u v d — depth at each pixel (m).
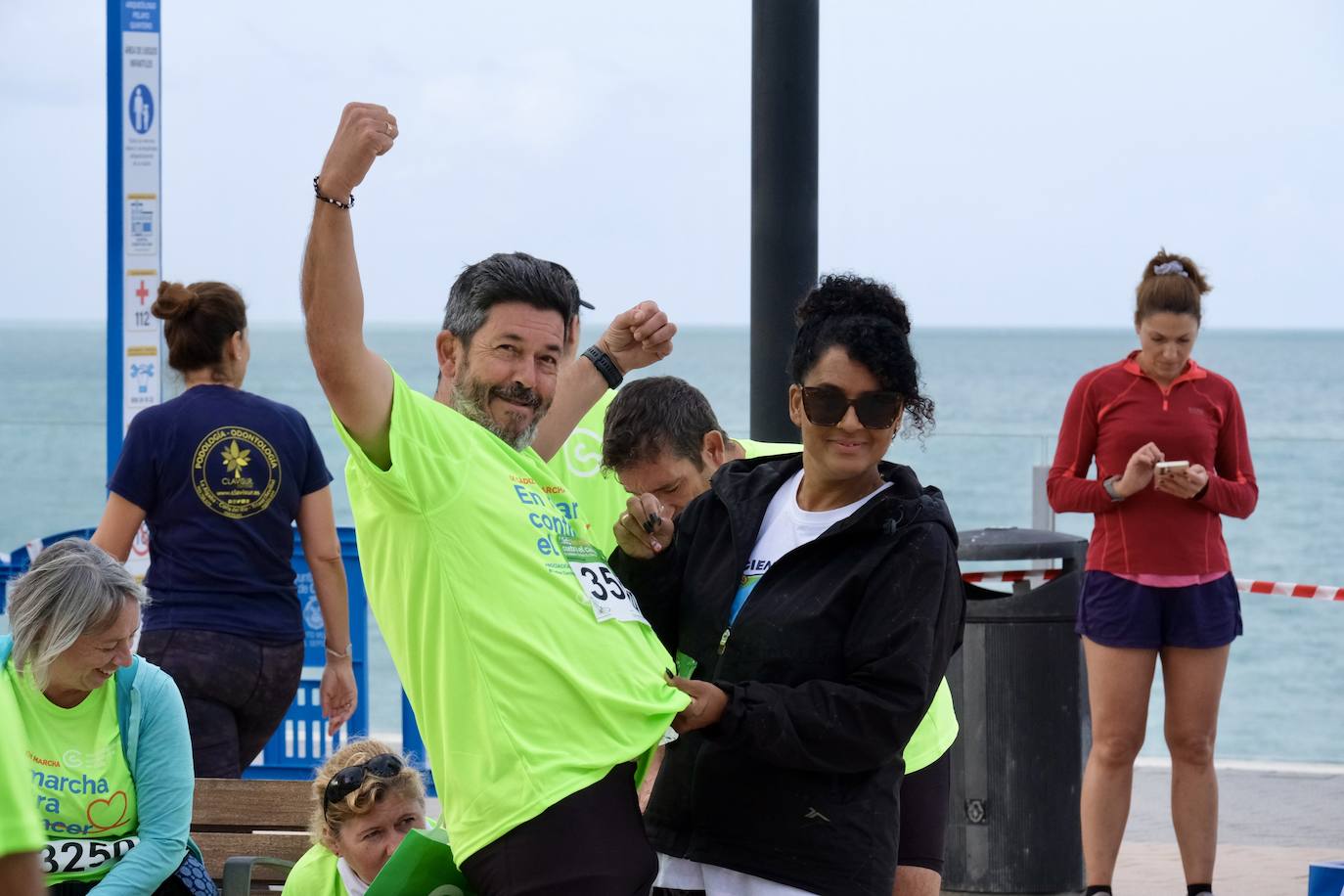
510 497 5.40
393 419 5.15
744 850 5.56
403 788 7.45
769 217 9.31
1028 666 10.96
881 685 5.38
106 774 7.49
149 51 12.83
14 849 3.86
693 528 6.08
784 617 5.56
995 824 10.99
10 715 3.97
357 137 5.00
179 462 9.77
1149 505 10.30
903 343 5.52
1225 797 14.27
